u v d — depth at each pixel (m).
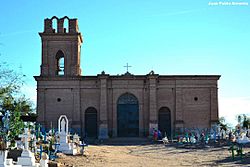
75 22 59.75
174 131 57.66
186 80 58.56
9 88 36.44
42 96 57.78
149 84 58.12
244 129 51.28
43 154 24.91
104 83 57.94
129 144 49.06
